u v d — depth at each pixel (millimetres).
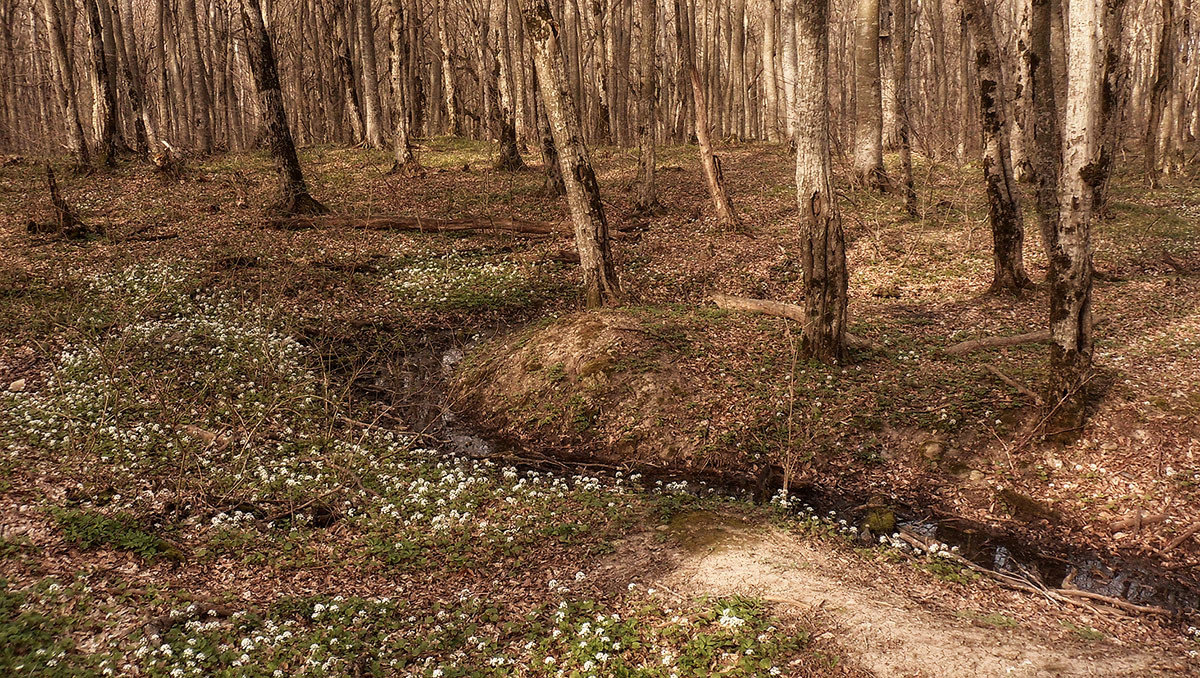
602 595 7055
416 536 8234
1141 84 45406
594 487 9531
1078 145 9094
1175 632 6582
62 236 18484
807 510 9008
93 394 10938
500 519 8695
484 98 43094
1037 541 8516
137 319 13664
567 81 14234
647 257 18891
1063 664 5859
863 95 23672
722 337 13359
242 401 11500
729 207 20500
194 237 19406
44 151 32438
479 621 6688
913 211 21609
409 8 41500
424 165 29734
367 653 6145
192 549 7668
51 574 6750
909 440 10367
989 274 16625
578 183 14648
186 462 9234
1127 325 13000
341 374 13562
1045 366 11281
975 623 6480
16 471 8672
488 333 15305
